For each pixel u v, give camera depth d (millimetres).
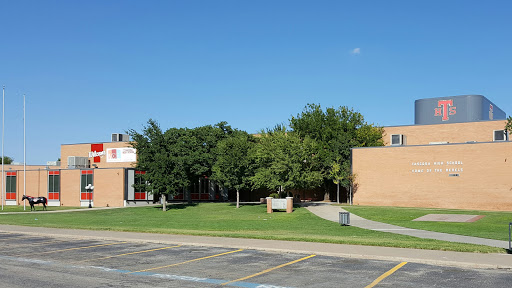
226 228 27797
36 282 11961
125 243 19734
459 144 40750
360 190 45375
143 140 46906
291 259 15055
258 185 43938
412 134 53625
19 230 25828
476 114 54938
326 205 45500
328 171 50219
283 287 11148
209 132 55469
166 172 46531
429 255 14930
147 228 26031
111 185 55312
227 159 46562
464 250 15906
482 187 39438
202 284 11570
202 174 56656
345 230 25016
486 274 12422
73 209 50406
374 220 31688
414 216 33375
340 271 13000
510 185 38281
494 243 18453
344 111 56438
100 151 67250
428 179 41969
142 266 14148
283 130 47031
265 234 22578
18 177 64625
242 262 14625
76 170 58656
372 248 16688
